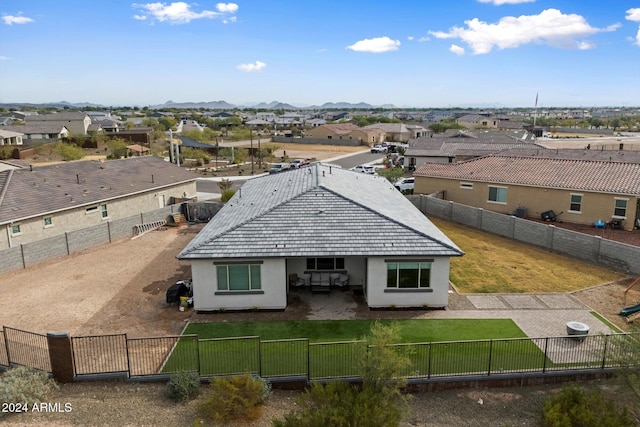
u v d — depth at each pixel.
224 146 98.81
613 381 15.55
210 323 19.41
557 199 35.53
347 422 12.19
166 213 37.47
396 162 71.88
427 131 129.88
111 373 15.23
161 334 18.44
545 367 15.69
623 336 14.92
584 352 16.78
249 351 16.80
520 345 17.22
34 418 13.21
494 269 25.97
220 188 54.34
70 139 88.62
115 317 20.02
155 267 26.52
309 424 12.17
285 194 25.67
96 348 17.16
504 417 13.84
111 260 27.89
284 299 20.42
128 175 39.06
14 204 28.25
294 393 14.86
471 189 40.22
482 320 19.66
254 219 21.92
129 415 13.44
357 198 25.00
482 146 63.56
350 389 13.77
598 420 12.73
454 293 22.58
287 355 16.47
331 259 22.61
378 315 20.17
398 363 13.55
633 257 24.72
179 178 43.06
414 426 13.34
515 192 37.59
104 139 92.31
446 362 16.02
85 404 13.95
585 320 19.64
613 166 35.97
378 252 19.91
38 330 18.78
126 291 22.92
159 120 153.25
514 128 136.62
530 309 20.75
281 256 19.67
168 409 13.75
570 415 13.16
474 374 15.34
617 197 32.88
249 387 13.80
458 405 14.40
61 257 28.58
